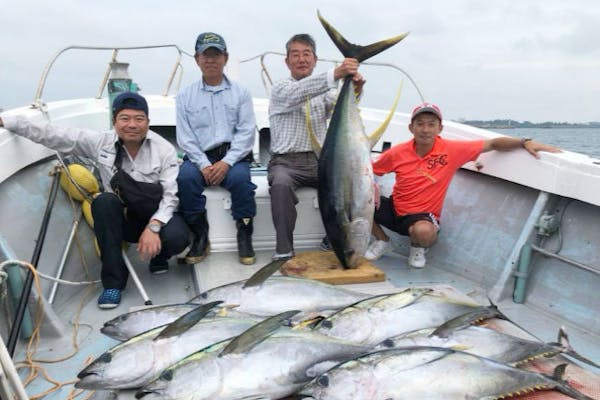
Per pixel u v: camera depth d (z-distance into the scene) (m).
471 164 3.49
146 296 2.84
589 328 2.65
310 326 2.14
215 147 3.47
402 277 3.32
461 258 3.42
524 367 2.02
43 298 2.50
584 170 2.73
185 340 2.06
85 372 1.91
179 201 3.21
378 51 2.97
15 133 3.03
